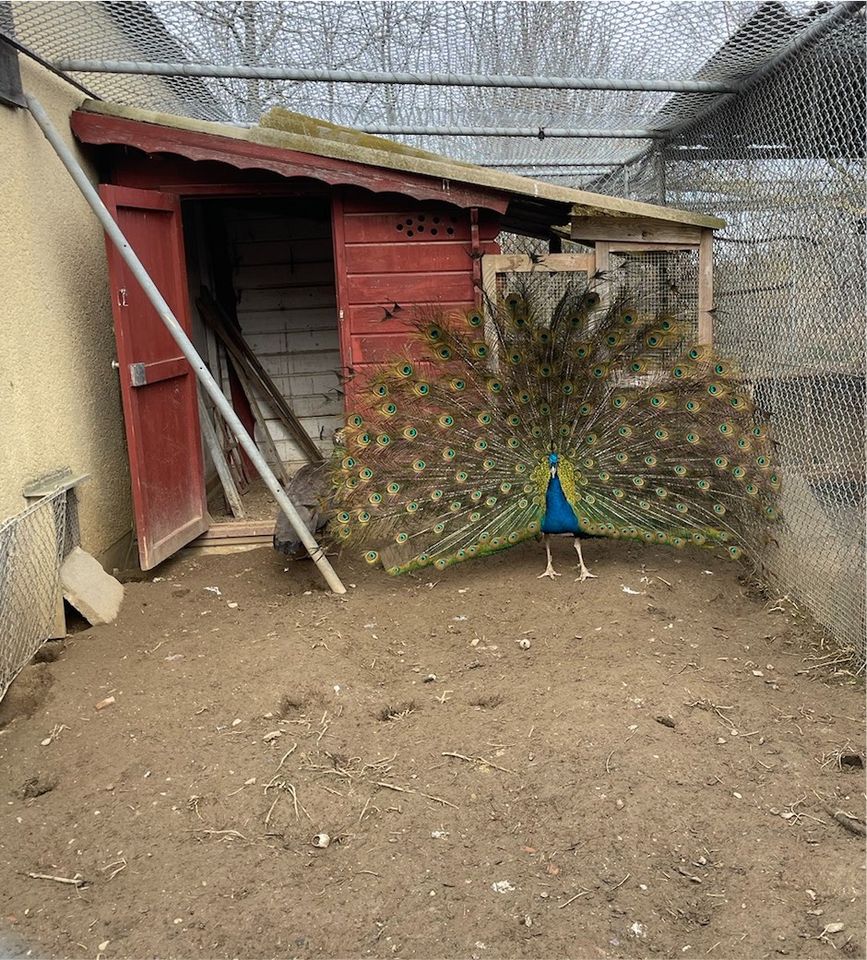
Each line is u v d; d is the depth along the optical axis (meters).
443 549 5.60
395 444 5.62
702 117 6.65
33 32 4.91
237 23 5.31
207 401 8.14
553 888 2.87
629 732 3.68
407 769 3.55
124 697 4.15
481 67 5.70
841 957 2.56
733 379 5.59
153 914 2.80
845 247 4.72
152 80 6.75
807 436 5.19
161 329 5.90
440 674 4.50
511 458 5.66
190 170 6.19
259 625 5.05
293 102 6.82
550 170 9.59
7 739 3.84
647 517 5.66
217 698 4.12
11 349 4.74
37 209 5.16
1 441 4.55
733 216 6.14
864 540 4.48
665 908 2.79
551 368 5.70
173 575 6.03
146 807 3.35
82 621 5.15
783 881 2.89
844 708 4.04
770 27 4.71
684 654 4.56
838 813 3.23
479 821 3.22
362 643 4.85
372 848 3.08
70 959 2.62
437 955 2.60
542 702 4.01
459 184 5.92
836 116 4.77
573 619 5.02
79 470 5.57
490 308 5.74
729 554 5.81
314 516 6.12
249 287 8.92
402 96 6.49
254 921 2.75
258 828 3.21
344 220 6.20
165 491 5.94
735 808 3.28
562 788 3.34
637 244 6.27
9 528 4.25
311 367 9.06
